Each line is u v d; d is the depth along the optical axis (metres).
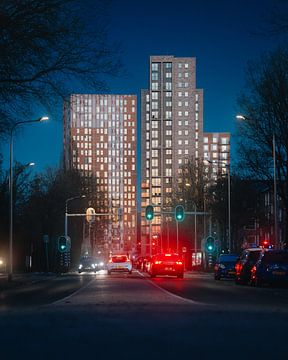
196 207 84.19
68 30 27.55
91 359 9.65
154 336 12.13
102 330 13.07
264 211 75.94
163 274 51.06
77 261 95.69
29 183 75.81
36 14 26.75
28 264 74.31
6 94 28.61
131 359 9.62
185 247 99.00
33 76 28.50
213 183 85.31
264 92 50.00
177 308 18.80
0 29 26.61
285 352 10.29
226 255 50.62
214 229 90.12
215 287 35.19
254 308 19.31
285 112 49.47
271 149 50.88
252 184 56.19
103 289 31.66
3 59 27.16
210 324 14.18
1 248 76.81
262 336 12.19
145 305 20.14
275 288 35.41
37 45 27.31
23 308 20.61
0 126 30.14
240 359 9.61
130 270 63.28
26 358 9.84
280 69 49.66
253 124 50.94
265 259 36.53
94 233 115.88
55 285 40.97
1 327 14.05
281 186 51.28
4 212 68.25
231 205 70.50
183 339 11.73
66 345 11.09
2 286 38.91
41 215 77.00
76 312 17.44
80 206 95.69
